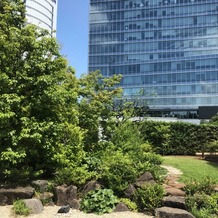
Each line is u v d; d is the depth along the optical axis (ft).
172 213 23.84
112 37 303.27
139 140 42.65
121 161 30.76
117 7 304.50
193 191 27.35
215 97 270.67
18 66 32.12
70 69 43.57
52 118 33.12
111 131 43.91
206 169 45.42
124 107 57.16
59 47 34.04
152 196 26.22
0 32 32.42
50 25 191.93
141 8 297.53
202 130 72.54
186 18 286.25
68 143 35.19
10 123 30.86
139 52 294.66
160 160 37.68
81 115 42.09
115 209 26.66
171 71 285.23
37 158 33.58
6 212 25.76
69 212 26.32
